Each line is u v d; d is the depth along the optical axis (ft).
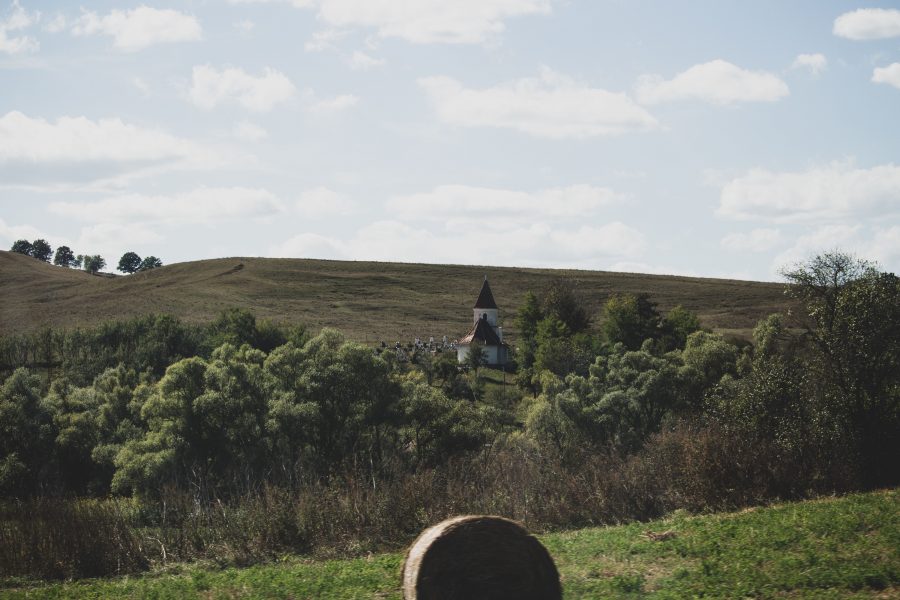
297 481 162.71
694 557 61.26
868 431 154.30
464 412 270.05
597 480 106.11
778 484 107.86
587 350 466.70
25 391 294.05
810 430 154.61
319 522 96.78
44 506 97.76
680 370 294.46
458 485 107.96
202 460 244.63
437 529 50.52
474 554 49.90
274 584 61.77
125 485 234.17
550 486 107.86
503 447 218.59
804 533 65.05
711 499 104.73
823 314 167.02
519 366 512.22
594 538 72.84
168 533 97.60
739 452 109.40
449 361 461.78
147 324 517.55
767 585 51.98
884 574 52.65
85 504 104.01
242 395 262.26
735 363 316.81
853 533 64.28
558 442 237.04
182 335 495.41
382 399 265.95
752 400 165.68
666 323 521.24
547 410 279.69
